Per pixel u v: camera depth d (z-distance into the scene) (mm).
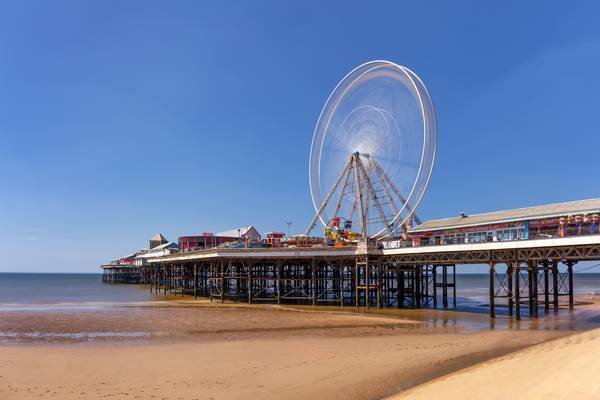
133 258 174375
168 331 40438
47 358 28719
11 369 25891
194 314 52531
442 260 51469
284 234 85500
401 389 20375
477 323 44531
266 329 41531
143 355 29453
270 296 72312
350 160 69812
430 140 57688
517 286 45062
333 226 70250
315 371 24344
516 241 43719
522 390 17375
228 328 42062
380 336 37031
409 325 43562
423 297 66750
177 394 20750
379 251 58312
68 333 39375
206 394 20656
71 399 20250
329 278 63500
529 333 37375
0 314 52656
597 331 34250
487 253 47469
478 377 20172
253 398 19906
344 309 57500
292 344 33062
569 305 60562
